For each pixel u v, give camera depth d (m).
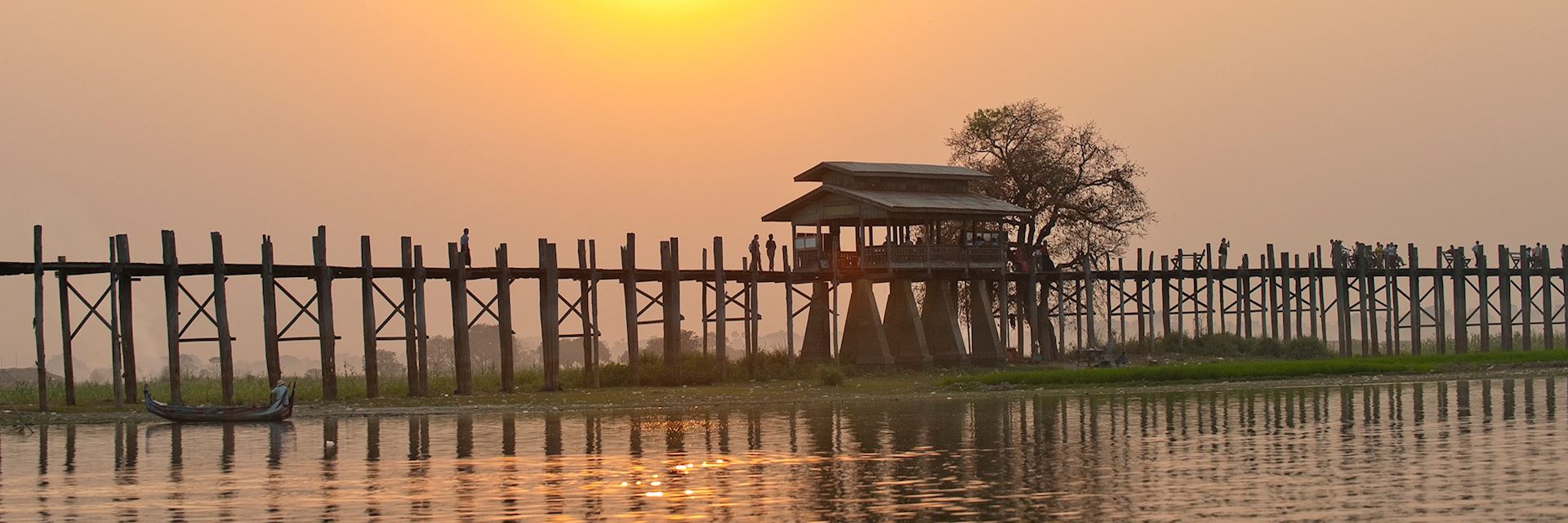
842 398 71.56
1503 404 64.25
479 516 38.91
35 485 44.28
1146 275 100.00
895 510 39.25
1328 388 75.31
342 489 43.12
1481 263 108.19
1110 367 88.38
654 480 44.41
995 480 43.72
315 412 64.81
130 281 67.81
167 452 51.38
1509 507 38.09
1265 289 104.44
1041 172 106.88
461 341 72.69
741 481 44.00
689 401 69.88
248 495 42.31
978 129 108.50
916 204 85.00
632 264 78.75
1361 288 103.44
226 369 65.62
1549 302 111.88
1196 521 37.22
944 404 68.19
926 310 91.19
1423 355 98.06
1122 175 110.25
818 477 44.59
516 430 57.78
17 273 64.94
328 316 68.69
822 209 88.19
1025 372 83.56
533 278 76.06
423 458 49.44
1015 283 105.38
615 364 83.31
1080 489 41.81
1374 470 44.31
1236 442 51.59
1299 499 39.69
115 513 39.91
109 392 74.44
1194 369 82.75
